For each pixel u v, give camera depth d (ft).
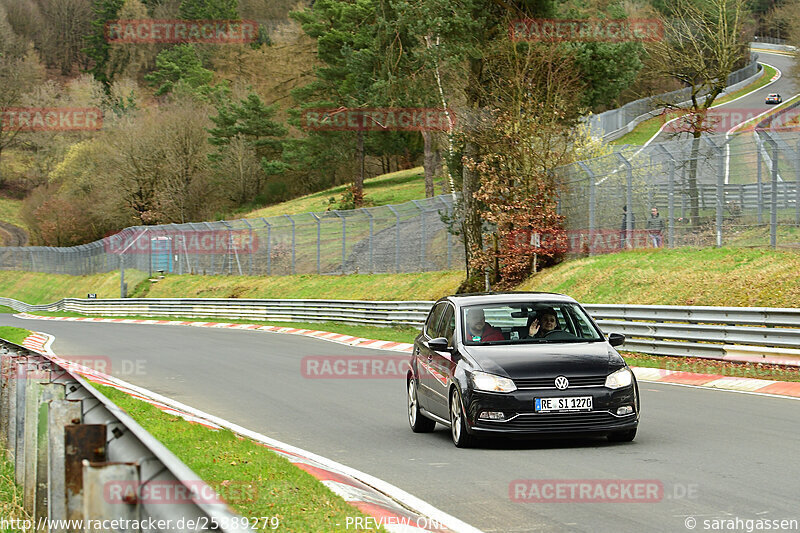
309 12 612.70
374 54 326.85
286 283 364.79
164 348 215.92
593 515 51.83
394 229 349.20
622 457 70.08
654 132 536.83
